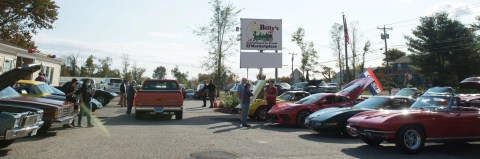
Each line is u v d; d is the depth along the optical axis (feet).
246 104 42.60
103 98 70.95
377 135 26.23
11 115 23.07
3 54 71.41
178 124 42.86
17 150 24.94
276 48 80.74
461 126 27.86
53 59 97.50
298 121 41.91
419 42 179.11
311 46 166.91
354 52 168.14
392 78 256.32
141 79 237.04
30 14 96.58
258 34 80.43
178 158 22.99
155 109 47.11
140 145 27.53
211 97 71.77
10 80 26.68
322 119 34.27
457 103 28.66
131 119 47.88
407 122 26.17
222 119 49.93
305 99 45.65
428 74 178.50
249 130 38.83
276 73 89.66
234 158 23.38
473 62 166.40
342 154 25.67
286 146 28.55
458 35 169.58
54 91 45.78
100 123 42.37
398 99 36.58
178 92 47.93
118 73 268.62
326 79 193.77
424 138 26.68
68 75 270.05
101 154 23.84
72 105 35.91
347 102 44.78
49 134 32.68
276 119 42.75
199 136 33.04
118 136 31.99
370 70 58.54
